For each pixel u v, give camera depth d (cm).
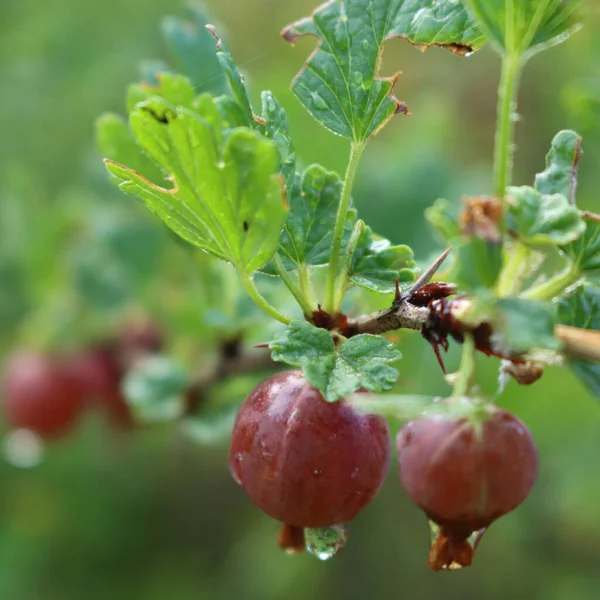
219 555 50
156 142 17
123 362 34
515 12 17
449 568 18
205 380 26
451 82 53
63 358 34
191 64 25
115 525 50
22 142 45
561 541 47
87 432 48
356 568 49
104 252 34
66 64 46
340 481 18
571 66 46
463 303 18
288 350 18
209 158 17
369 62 19
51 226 36
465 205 16
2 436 46
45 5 47
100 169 36
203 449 51
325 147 35
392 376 17
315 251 19
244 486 18
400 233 34
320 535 18
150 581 49
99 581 49
